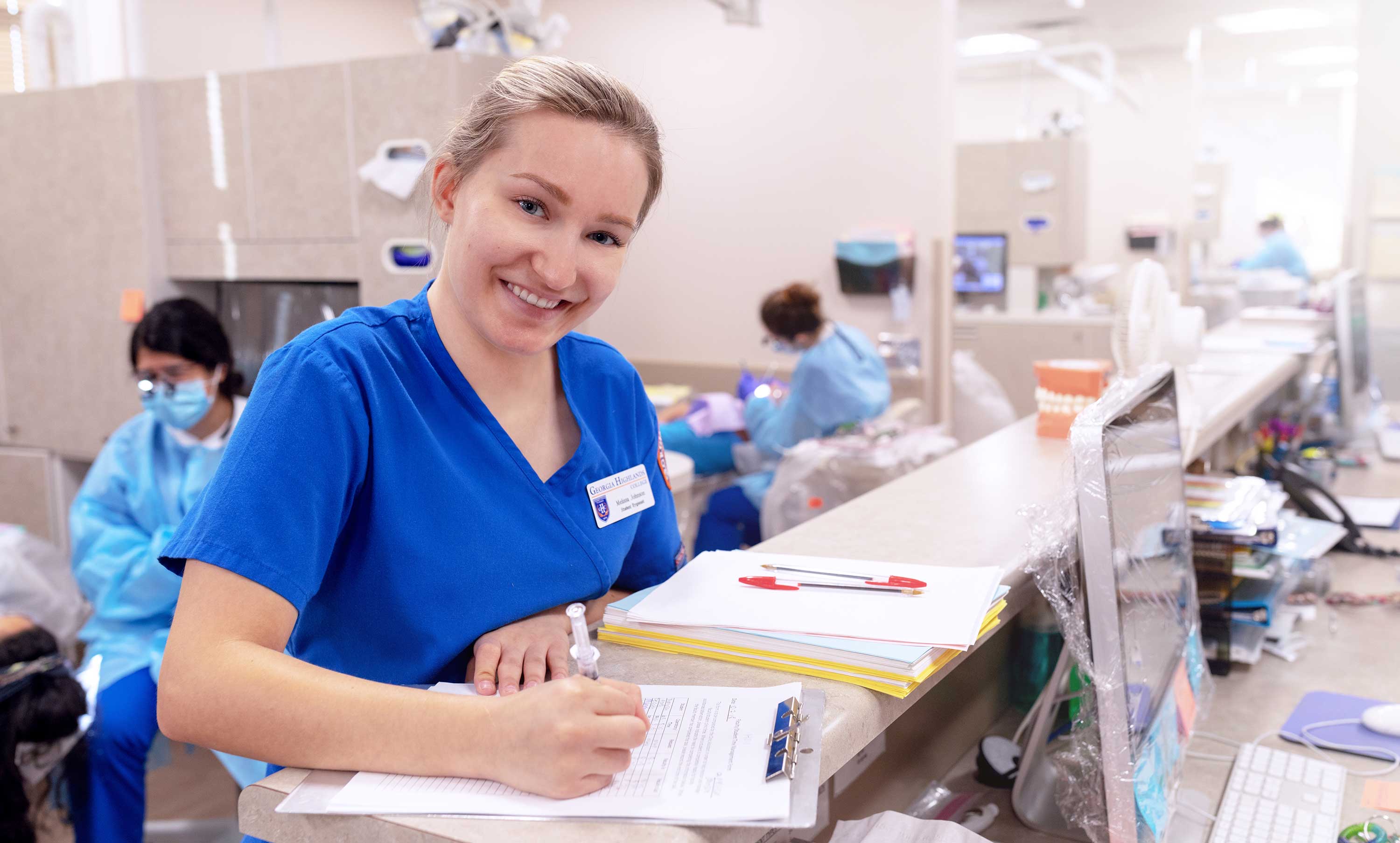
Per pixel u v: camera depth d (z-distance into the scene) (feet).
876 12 12.85
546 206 2.68
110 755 6.72
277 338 11.44
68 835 7.59
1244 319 13.24
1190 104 17.20
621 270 2.89
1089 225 18.15
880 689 2.79
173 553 2.55
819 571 3.52
